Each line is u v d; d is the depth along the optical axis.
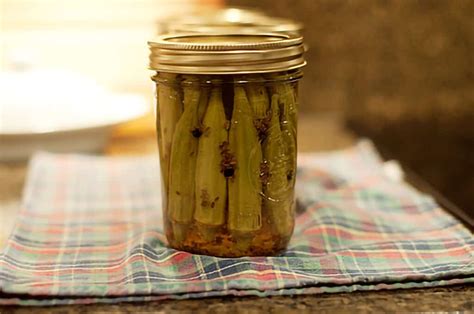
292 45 0.56
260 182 0.57
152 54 0.57
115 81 1.07
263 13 1.02
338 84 1.08
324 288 0.54
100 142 0.89
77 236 0.64
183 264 0.57
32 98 0.87
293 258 0.58
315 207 0.67
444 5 1.05
